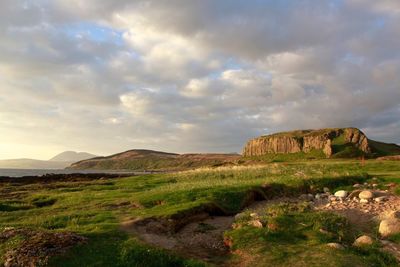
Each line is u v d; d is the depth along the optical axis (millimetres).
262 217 20797
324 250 16047
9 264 14594
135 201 27547
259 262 15617
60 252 15250
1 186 59188
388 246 16906
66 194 36438
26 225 20906
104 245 16156
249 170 45312
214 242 18781
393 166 47688
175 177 47438
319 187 32312
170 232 19766
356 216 21594
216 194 27672
